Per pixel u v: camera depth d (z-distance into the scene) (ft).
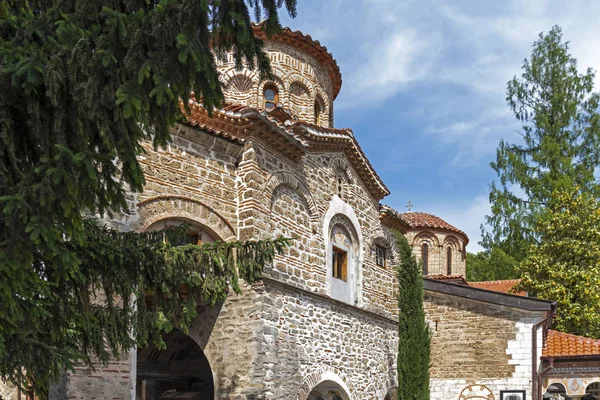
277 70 62.49
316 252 53.16
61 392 34.35
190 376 59.41
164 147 24.06
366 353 58.23
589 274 86.48
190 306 30.27
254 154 46.91
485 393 68.80
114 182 22.66
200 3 20.93
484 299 70.59
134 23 20.47
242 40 22.90
